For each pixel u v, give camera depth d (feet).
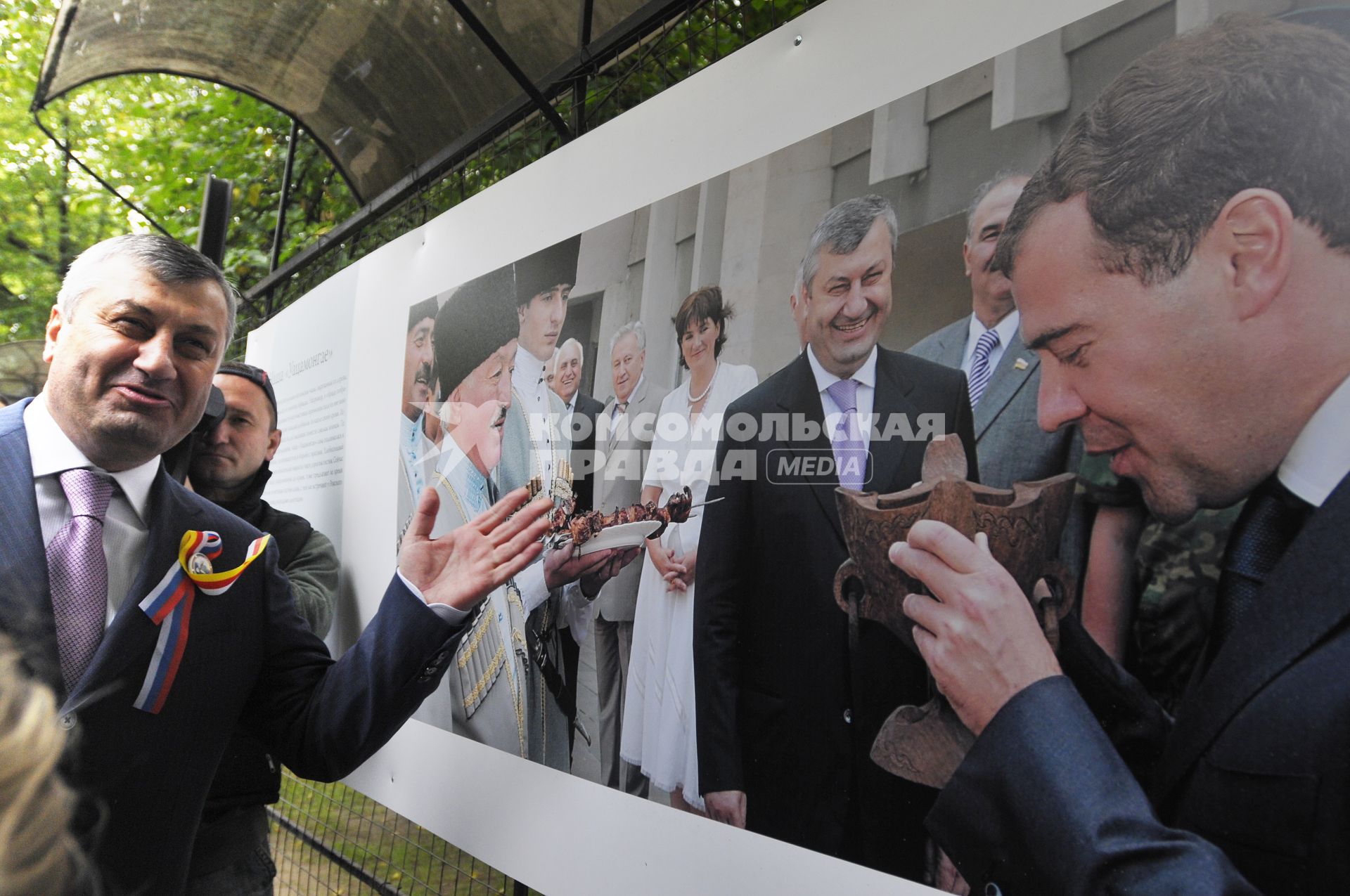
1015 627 3.51
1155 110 3.26
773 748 4.34
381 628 4.96
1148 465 3.22
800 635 4.26
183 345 4.30
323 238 10.16
